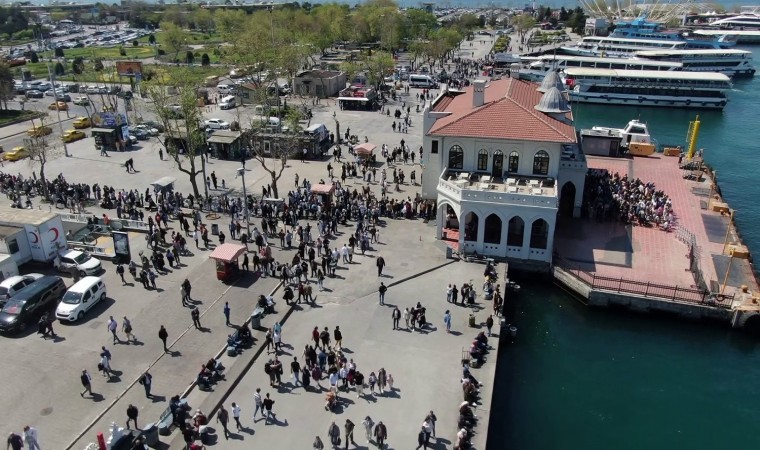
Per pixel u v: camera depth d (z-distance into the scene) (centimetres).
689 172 7069
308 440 2884
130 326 3669
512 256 4753
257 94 8581
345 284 4350
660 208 5512
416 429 2958
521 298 4544
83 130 8744
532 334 4141
